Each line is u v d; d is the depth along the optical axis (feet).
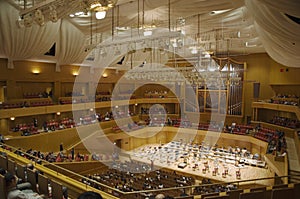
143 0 38.78
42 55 61.16
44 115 64.03
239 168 55.47
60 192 16.35
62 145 58.75
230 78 63.00
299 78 67.36
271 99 71.46
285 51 38.27
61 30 56.95
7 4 45.29
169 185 45.29
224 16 47.65
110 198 17.30
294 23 25.31
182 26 54.60
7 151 27.86
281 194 19.39
